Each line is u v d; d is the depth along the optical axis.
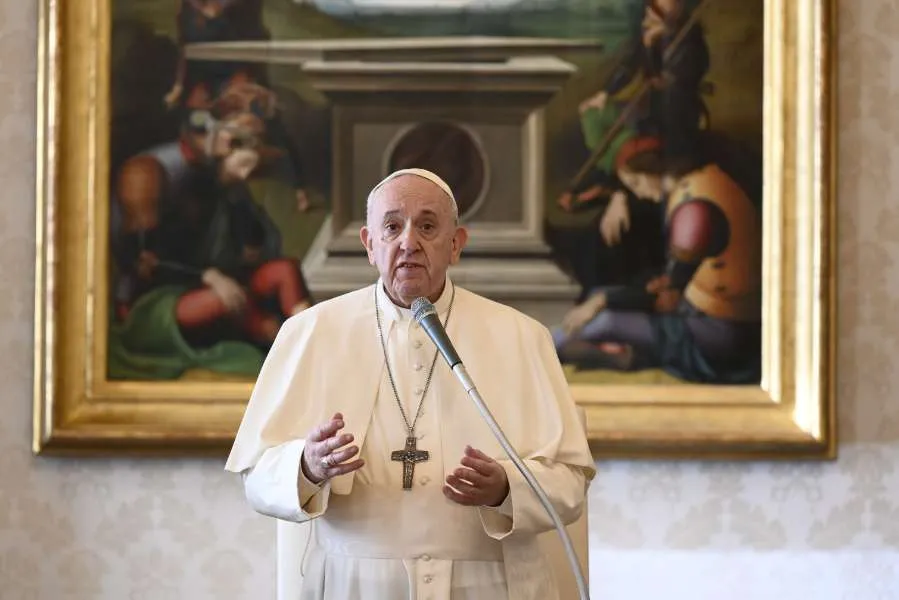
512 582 9.24
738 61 16.23
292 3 16.06
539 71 16.09
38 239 15.72
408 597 9.09
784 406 16.06
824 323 15.89
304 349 10.06
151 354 15.85
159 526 15.99
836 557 16.28
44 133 15.76
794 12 16.20
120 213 15.91
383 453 9.55
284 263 15.98
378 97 16.05
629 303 16.06
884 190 16.42
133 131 15.97
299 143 16.05
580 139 16.11
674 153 16.17
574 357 16.02
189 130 15.99
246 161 16.02
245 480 9.56
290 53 16.05
